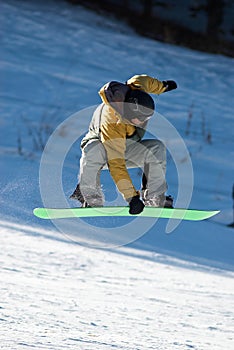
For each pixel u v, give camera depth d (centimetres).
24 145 3030
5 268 1452
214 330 1092
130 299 1288
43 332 958
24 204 2089
